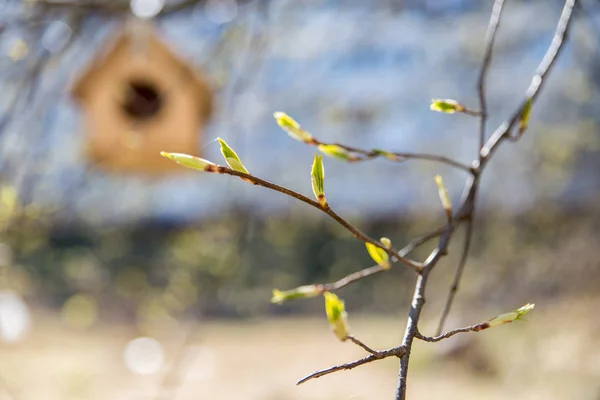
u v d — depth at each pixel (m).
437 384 7.63
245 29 4.64
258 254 10.27
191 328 5.65
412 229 9.30
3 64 4.30
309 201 1.38
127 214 7.37
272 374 9.23
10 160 4.34
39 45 4.13
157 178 7.02
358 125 10.37
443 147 9.15
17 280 6.62
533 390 6.68
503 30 7.00
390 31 8.74
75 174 5.40
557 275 6.84
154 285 8.03
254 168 9.75
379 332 9.46
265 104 6.94
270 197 9.32
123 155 5.36
